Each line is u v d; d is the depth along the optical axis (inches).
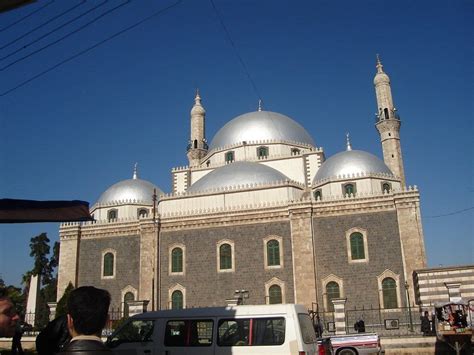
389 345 1237.1
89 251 2185.0
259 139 2583.7
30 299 2295.8
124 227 2160.4
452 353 1176.8
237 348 615.2
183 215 2090.3
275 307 631.2
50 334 377.7
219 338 629.0
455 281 1517.0
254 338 615.5
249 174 2218.3
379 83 2596.0
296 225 1927.9
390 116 2503.7
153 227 2095.2
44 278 3297.2
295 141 2610.7
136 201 2471.7
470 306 1129.4
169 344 642.8
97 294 218.2
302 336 609.3
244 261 1958.7
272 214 1982.0
